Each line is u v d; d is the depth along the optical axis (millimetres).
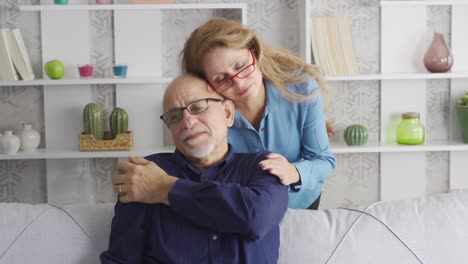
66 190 3189
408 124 3109
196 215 1546
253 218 1514
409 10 3164
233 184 1557
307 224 1693
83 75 3010
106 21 3117
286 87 1976
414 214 1695
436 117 3260
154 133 3158
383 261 1624
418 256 1628
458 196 1744
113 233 1625
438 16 3189
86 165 3182
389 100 3219
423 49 3182
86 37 3105
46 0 3076
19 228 1709
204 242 1569
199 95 1647
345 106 3229
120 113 3033
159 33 3109
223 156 1715
